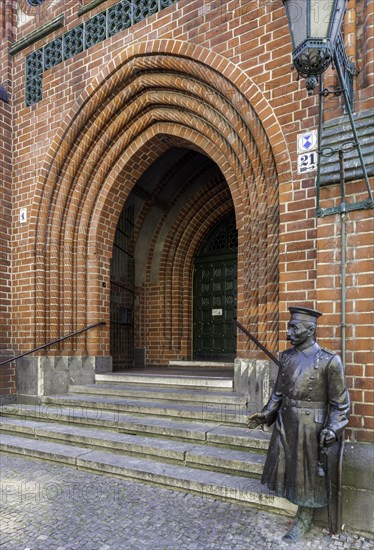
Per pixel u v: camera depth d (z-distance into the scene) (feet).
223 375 21.25
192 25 17.42
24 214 22.72
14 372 22.43
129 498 12.87
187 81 18.08
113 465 14.57
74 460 15.51
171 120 19.93
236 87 15.96
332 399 10.13
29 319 22.00
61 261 22.45
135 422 16.84
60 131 21.57
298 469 10.16
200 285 30.99
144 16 19.16
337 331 11.79
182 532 10.88
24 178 22.94
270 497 11.84
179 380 19.62
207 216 30.27
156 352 30.04
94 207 22.65
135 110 20.43
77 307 22.47
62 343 22.16
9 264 22.98
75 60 21.25
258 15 15.65
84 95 20.71
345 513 11.05
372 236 11.41
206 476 13.34
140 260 30.45
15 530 11.07
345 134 12.16
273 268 15.33
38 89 22.76
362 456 10.98
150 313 30.50
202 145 19.33
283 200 14.34
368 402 11.11
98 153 21.83
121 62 19.38
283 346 14.03
